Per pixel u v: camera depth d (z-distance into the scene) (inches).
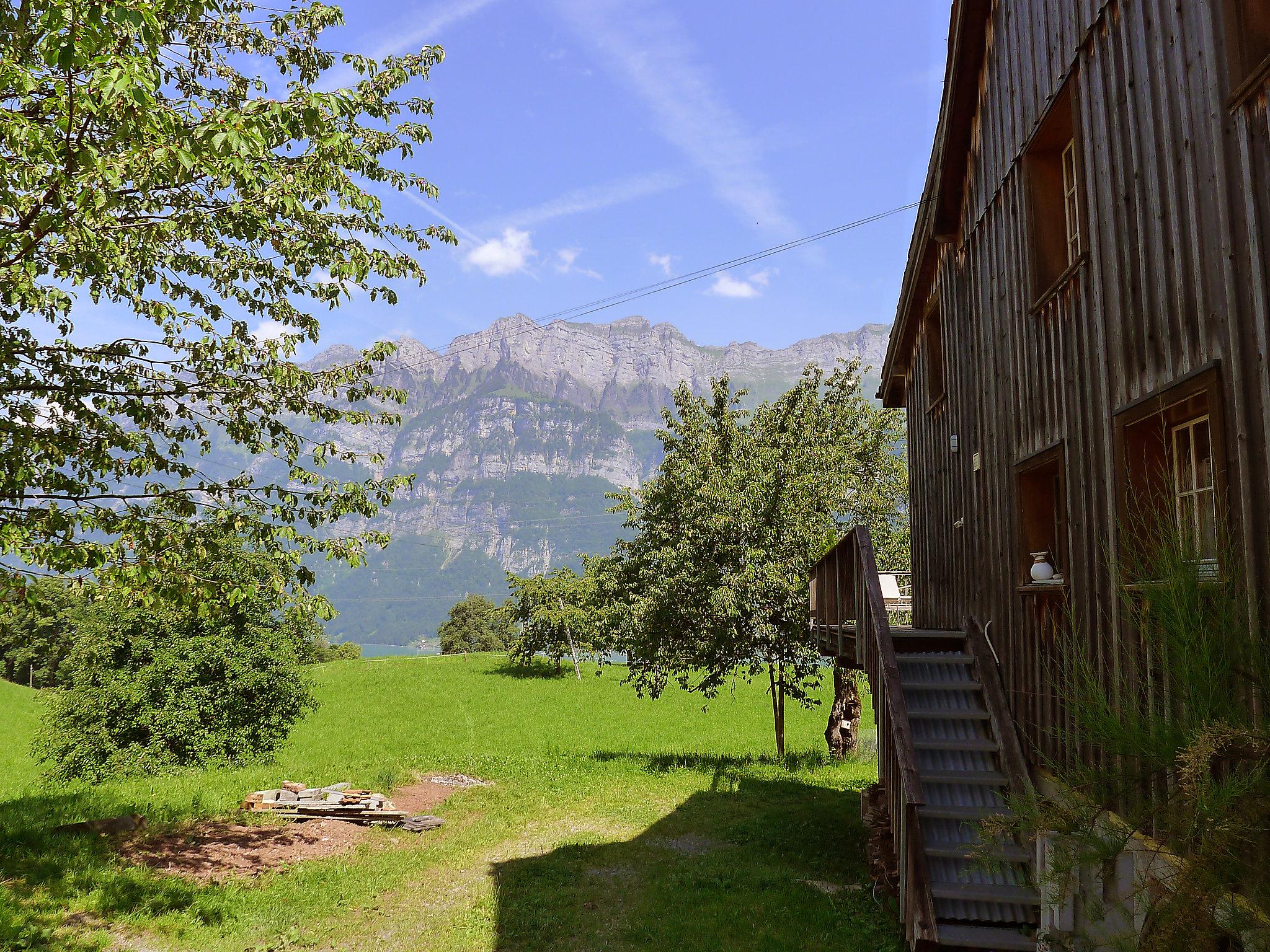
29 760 928.9
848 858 421.1
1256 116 151.2
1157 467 195.6
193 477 323.3
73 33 192.4
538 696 1534.2
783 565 733.3
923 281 440.5
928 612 442.9
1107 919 176.1
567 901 363.3
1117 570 185.8
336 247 312.5
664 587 740.0
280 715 740.0
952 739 285.0
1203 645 126.3
